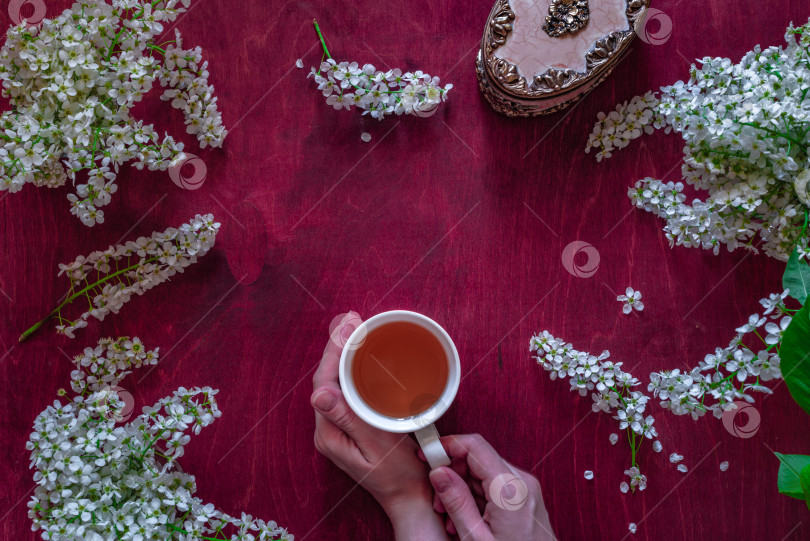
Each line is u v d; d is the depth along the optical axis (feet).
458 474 1.87
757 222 1.87
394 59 1.91
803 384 1.52
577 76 1.72
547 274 1.91
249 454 1.88
